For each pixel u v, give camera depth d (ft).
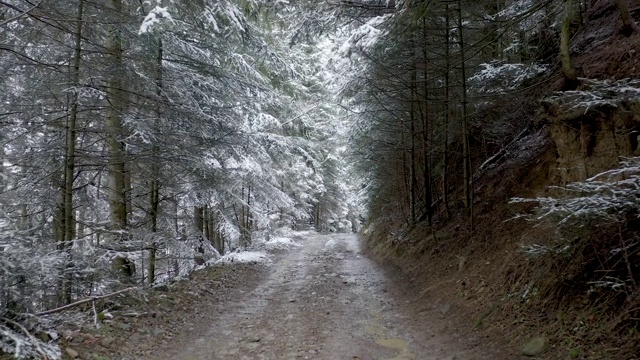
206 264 39.65
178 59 29.86
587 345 13.14
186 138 28.58
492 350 15.79
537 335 15.29
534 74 24.70
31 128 23.84
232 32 29.66
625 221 13.61
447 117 33.45
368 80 33.50
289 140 44.70
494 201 29.12
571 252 15.38
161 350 17.85
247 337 19.65
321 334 19.56
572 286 15.75
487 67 25.93
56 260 16.92
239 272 37.14
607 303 13.88
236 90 32.89
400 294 28.43
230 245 62.80
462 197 34.88
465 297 22.29
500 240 24.75
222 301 27.27
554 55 28.63
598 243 15.55
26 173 25.21
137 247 26.53
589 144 19.29
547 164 25.20
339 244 69.15
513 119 31.89
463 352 16.28
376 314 23.29
